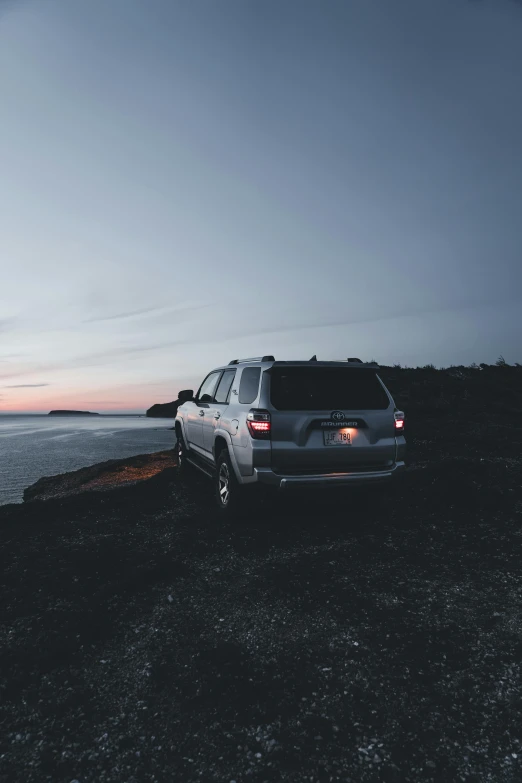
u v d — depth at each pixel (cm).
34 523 532
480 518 517
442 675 250
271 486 452
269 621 310
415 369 2316
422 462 797
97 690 242
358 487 468
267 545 450
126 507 593
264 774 188
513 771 187
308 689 239
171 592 354
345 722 216
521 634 290
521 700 228
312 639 287
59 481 981
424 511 546
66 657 271
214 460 588
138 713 224
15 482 1812
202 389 730
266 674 253
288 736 207
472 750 198
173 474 787
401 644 280
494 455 859
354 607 328
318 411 466
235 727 214
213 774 188
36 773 189
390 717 219
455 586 360
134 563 406
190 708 227
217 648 278
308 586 362
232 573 387
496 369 2250
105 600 339
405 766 190
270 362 475
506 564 399
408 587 359
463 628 298
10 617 316
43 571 390
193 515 551
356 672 253
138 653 274
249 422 464
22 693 240
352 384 493
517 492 600
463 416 1402
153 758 197
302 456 455
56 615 318
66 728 215
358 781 184
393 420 491
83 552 432
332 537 470
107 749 202
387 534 477
